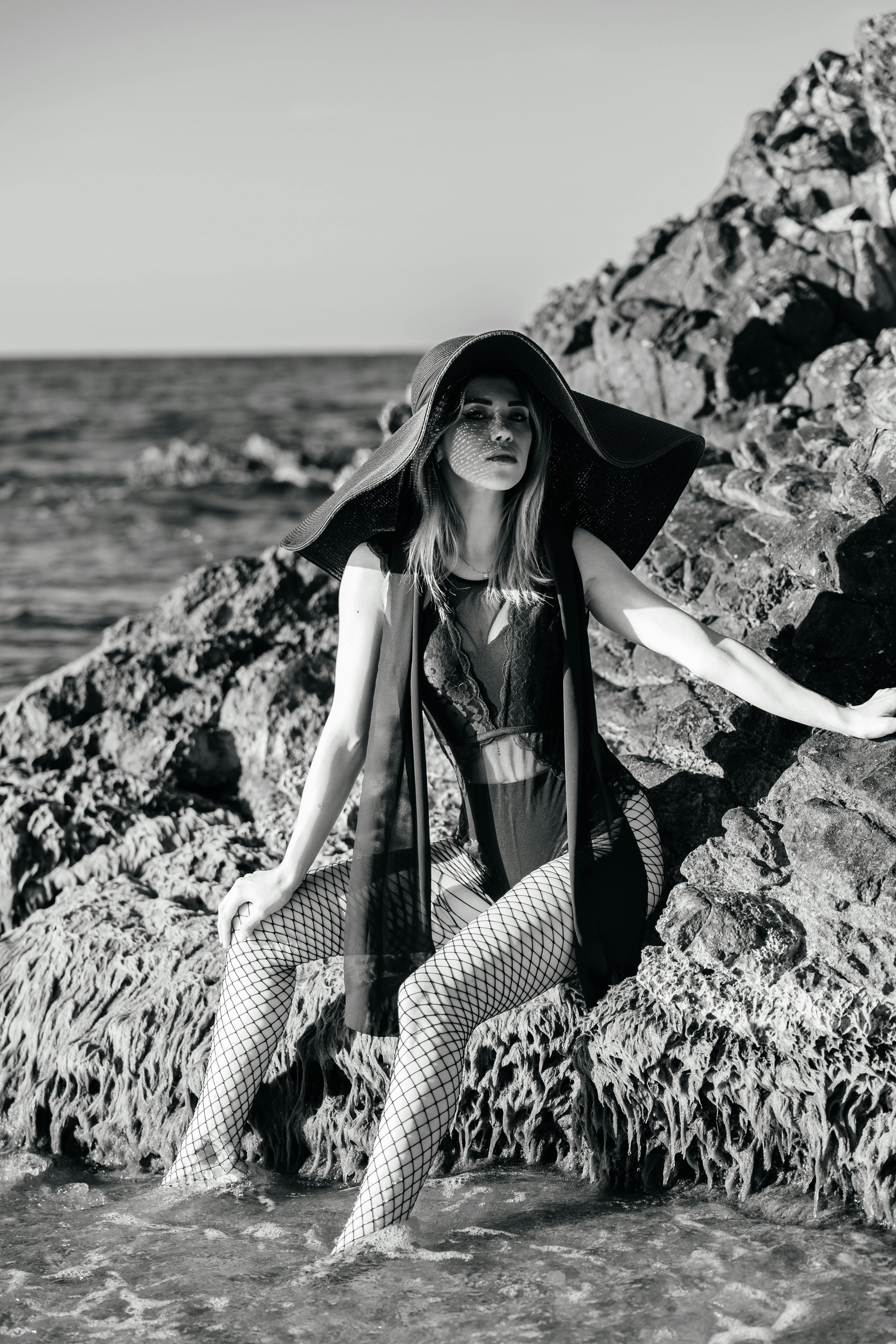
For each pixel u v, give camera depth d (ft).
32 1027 12.37
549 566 10.41
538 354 9.99
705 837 11.41
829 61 20.85
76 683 16.66
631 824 10.64
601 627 14.93
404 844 10.31
